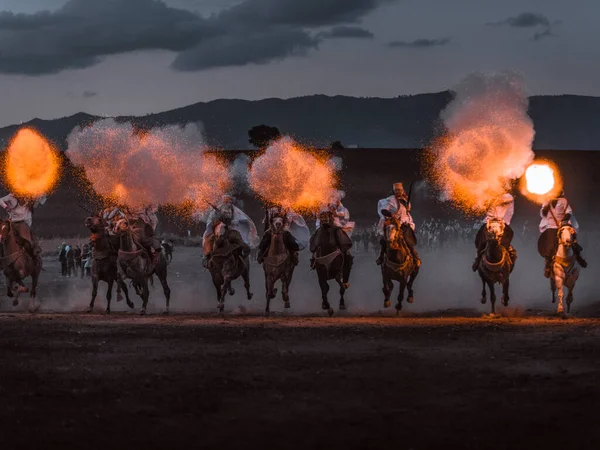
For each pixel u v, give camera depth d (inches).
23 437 466.9
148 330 885.2
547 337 817.5
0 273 1918.1
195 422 495.5
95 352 730.8
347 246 1058.1
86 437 467.5
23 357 704.4
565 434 471.5
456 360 682.8
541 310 1147.3
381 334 841.5
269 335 837.8
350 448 449.1
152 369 647.1
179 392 565.9
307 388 578.2
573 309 1166.3
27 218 1139.3
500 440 461.1
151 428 484.1
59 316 1054.4
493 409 522.3
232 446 451.8
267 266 1058.1
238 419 501.7
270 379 607.5
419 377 613.3
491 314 1053.2
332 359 687.1
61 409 525.0
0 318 1021.8
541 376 616.1
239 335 838.5
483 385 586.6
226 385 587.2
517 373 628.7
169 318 1025.5
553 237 1059.3
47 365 666.8
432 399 547.2
